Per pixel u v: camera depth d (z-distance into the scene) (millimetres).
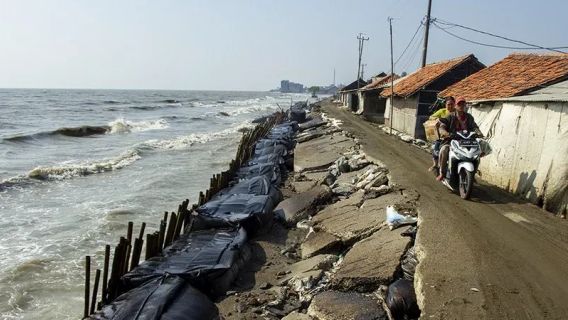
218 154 27047
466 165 9320
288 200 12250
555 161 8711
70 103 90062
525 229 7602
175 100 127938
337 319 5699
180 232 10242
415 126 23250
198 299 6484
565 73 12805
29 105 78062
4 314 8031
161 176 19938
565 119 8688
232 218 10148
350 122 32469
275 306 6812
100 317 6020
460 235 7223
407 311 5578
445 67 24281
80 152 27516
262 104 112500
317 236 9312
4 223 13086
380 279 6426
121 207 14766
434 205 9016
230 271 7812
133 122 48250
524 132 10164
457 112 10141
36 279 9414
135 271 7539
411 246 7246
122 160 23812
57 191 17062
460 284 5551
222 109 83500
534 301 5156
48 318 7910
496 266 6078
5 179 18250
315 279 7273
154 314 5750
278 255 9430
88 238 11883
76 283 9289
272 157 19656
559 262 6250
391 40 24500
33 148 28516
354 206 10266
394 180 11539
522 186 9828
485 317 4824
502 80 15508
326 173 15969
